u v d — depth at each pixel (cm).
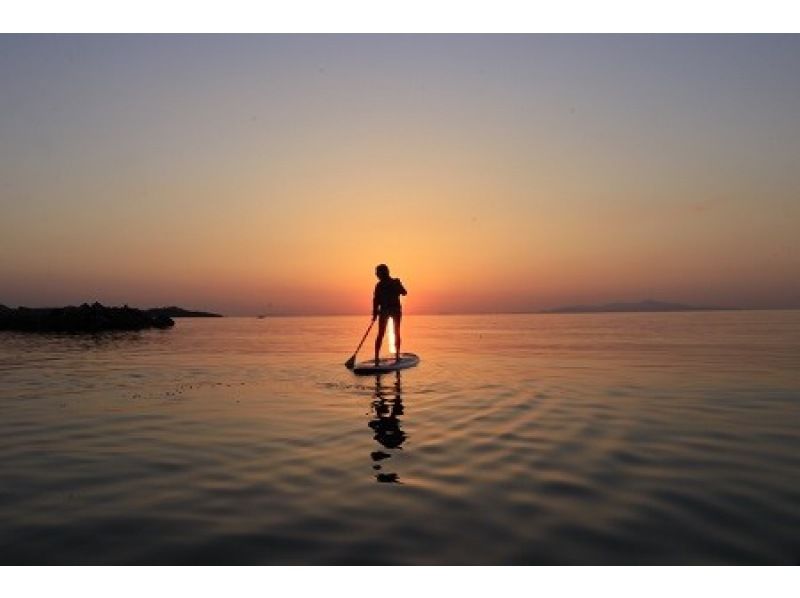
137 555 308
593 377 1051
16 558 305
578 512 360
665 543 316
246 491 407
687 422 635
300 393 870
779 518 348
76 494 404
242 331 4081
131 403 782
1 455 511
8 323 3550
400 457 493
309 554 306
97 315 3641
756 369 1170
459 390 891
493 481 423
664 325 4809
